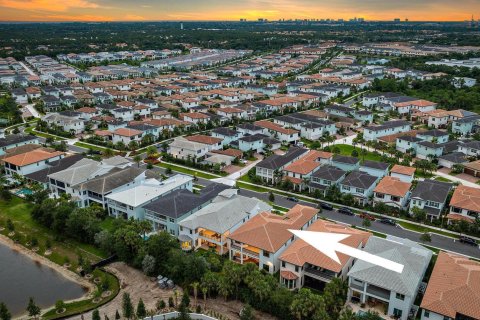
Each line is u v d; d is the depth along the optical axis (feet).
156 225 331.98
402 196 360.07
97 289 264.11
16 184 417.49
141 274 278.67
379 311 236.63
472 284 226.58
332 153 490.90
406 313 226.99
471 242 310.24
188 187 391.24
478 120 612.70
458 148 513.45
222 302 250.16
